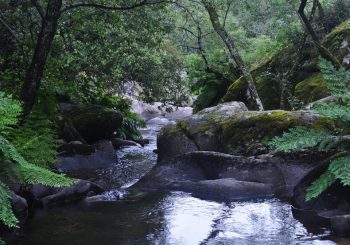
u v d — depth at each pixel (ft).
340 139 18.52
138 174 29.96
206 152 25.95
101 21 31.63
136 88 52.75
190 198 23.31
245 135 27.45
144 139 46.83
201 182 24.44
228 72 50.65
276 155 24.67
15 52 30.83
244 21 47.26
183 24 47.78
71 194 22.72
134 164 33.50
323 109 18.37
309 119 25.94
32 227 18.89
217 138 28.60
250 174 24.54
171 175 25.94
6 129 19.99
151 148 42.11
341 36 38.99
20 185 21.47
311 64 39.81
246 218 20.06
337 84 19.30
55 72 32.96
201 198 23.29
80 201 22.71
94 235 18.02
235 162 25.08
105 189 25.52
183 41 49.96
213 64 50.47
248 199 22.84
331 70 19.65
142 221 19.76
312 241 17.15
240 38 50.65
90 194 23.70
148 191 24.93
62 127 35.12
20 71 30.78
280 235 17.89
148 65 39.88
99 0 29.58
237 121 28.12
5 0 30.37
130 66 39.14
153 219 20.04
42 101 24.26
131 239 17.57
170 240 17.52
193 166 26.04
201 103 49.44
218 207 21.71
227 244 17.10
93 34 34.06
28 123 21.31
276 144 18.21
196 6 42.14
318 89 36.76
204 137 28.81
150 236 17.93
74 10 30.25
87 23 31.27
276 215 20.27
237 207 21.62
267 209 21.17
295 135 18.44
